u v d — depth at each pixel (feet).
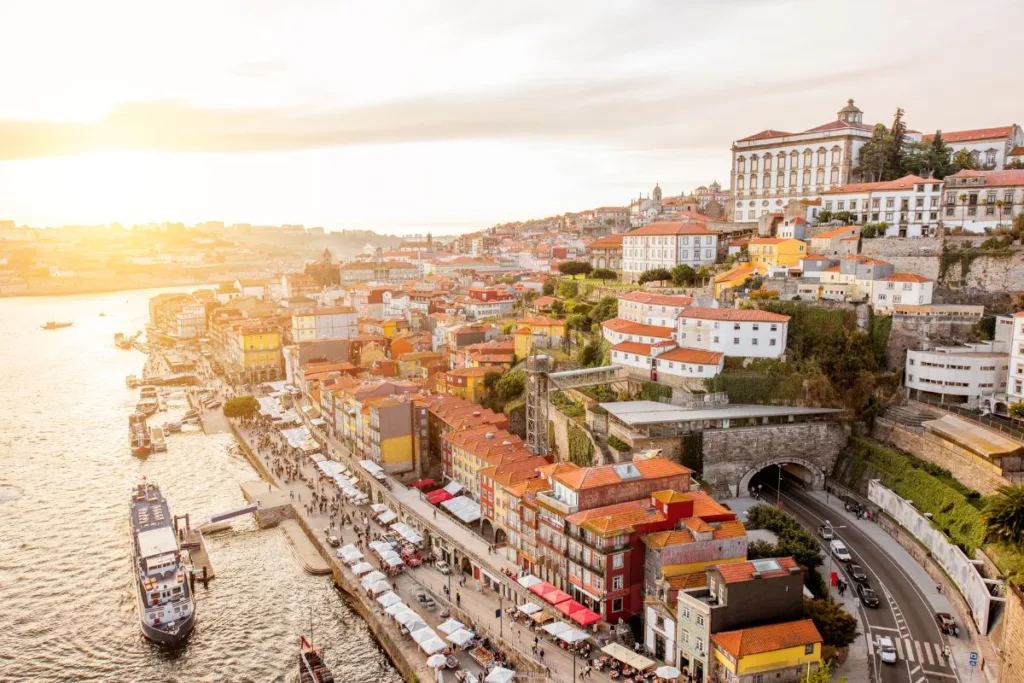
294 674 385.09
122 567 498.28
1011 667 287.28
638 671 327.47
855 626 334.65
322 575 483.10
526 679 330.34
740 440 506.48
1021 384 487.20
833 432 525.75
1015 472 400.06
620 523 362.74
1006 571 334.85
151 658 400.67
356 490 574.56
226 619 434.30
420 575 451.12
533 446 555.28
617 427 514.27
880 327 568.41
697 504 386.93
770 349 561.43
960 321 555.28
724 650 298.97
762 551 380.58
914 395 547.08
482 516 487.61
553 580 397.39
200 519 564.30
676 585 339.77
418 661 364.99
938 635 347.56
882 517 463.42
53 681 382.22
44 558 508.94
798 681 299.99
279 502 573.33
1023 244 588.09
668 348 587.68
